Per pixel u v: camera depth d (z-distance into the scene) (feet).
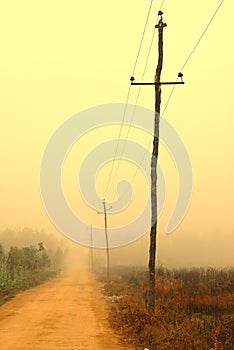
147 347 75.31
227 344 69.82
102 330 94.53
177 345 71.26
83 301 162.20
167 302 120.78
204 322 87.56
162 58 111.65
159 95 111.96
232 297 123.65
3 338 85.61
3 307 144.46
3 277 241.35
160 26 111.34
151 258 111.65
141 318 96.48
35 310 134.72
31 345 77.51
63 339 83.51
